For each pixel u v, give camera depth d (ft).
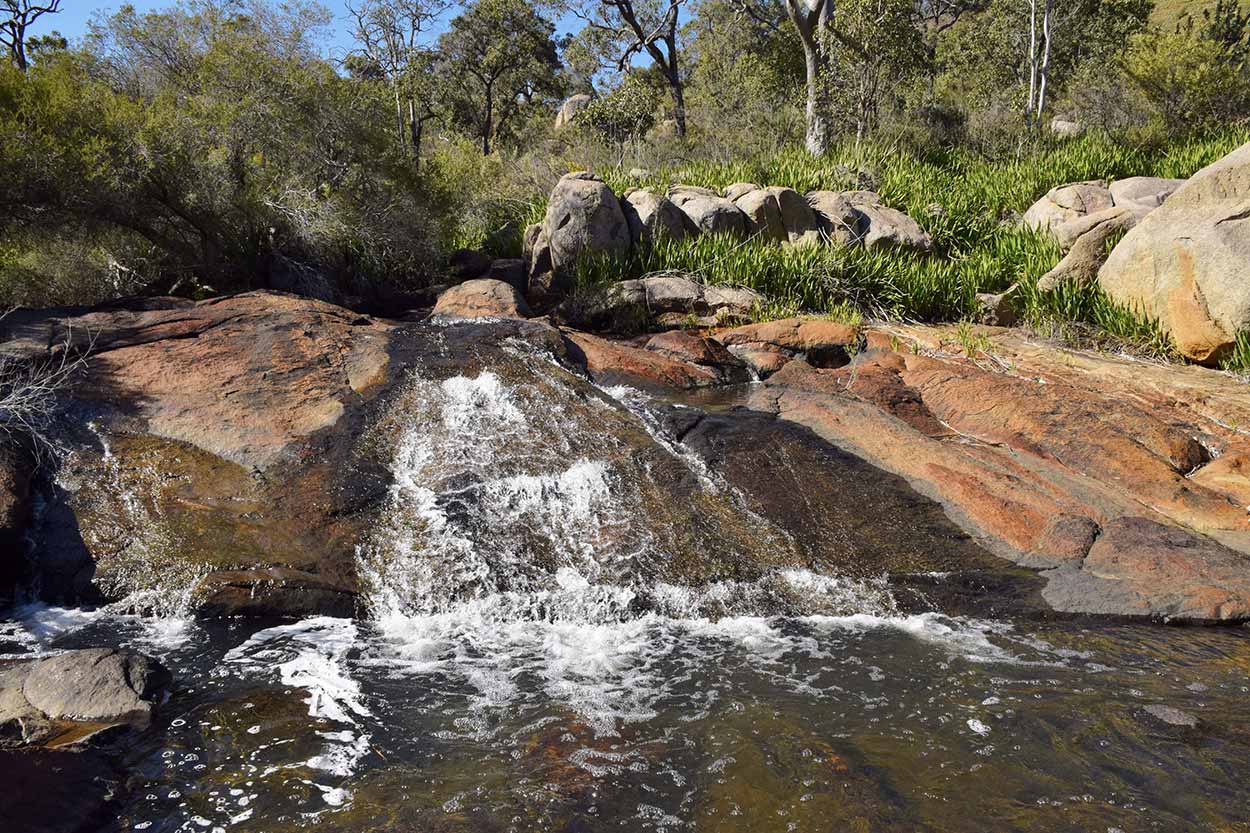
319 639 17.04
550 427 23.91
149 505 19.71
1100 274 36.96
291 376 24.54
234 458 21.30
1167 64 66.54
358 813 11.94
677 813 12.02
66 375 22.36
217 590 17.78
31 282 34.14
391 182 40.81
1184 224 33.17
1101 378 29.96
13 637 16.71
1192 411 27.35
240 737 13.71
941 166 64.18
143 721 13.92
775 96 84.23
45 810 11.48
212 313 27.50
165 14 38.75
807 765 13.08
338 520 19.79
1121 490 23.25
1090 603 18.72
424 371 25.73
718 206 43.55
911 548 20.57
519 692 15.28
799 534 20.88
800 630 17.81
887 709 14.74
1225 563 19.66
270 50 38.63
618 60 96.84
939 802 12.23
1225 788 12.57
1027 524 21.24
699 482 22.39
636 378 29.19
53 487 19.89
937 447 24.48
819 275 39.37
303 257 37.81
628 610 18.29
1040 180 53.52
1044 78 71.97
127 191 32.24
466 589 18.42
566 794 12.37
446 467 21.71
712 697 15.14
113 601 17.97
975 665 16.37
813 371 30.01
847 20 65.41
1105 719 14.43
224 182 34.99
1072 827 11.72
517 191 54.24
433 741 13.74
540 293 40.55
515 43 128.77
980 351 32.83
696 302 37.47
